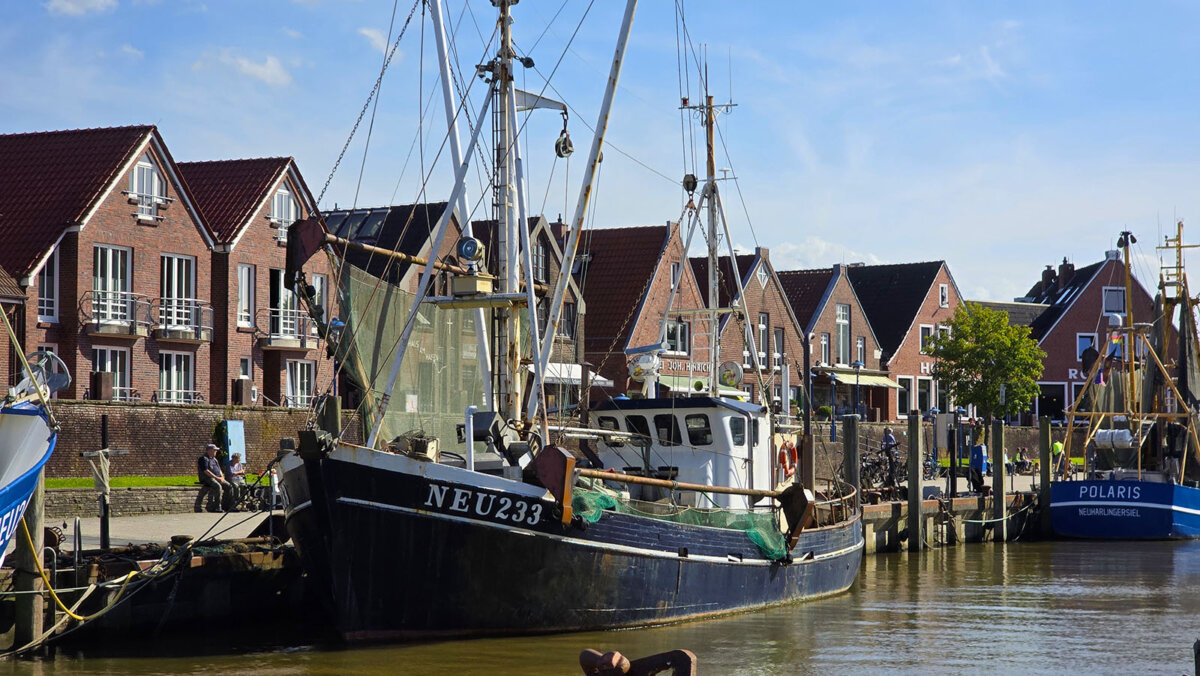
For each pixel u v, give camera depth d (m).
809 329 65.56
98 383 38.31
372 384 19.66
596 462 21.50
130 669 16.77
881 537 35.69
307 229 18.42
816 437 47.12
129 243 40.34
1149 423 40.62
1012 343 64.88
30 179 40.62
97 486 20.25
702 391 26.97
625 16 19.09
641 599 19.14
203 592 19.36
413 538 17.16
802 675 17.36
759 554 21.58
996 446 39.28
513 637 18.19
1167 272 41.69
